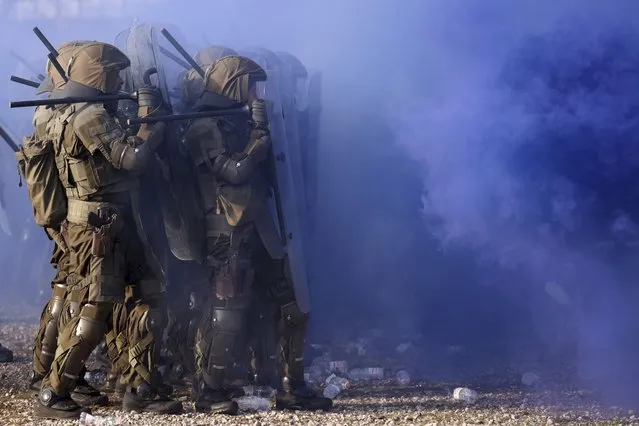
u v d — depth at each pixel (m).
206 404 7.00
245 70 7.02
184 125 7.23
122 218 6.68
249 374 8.05
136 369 6.91
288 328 7.16
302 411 7.13
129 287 6.95
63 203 6.84
